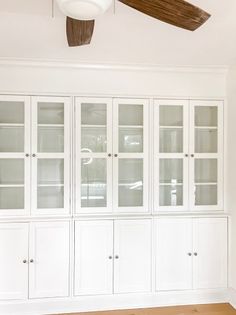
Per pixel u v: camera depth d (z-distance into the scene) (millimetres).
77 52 2537
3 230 2707
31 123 2803
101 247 2824
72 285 2779
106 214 2900
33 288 2727
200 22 1419
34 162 2807
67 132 2850
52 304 2756
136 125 2990
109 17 1876
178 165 3066
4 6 1755
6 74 2766
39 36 2197
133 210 2941
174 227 2934
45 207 2840
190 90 3018
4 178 2834
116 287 2838
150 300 2898
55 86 2830
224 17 1887
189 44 2363
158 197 2984
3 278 2691
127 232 2863
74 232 2791
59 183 2900
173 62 2811
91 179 2928
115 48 2447
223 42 2320
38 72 2805
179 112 3049
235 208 2898
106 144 2916
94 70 2871
